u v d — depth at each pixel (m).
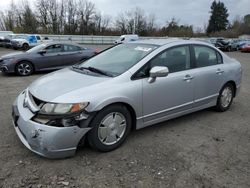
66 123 3.19
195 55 4.75
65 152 3.27
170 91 4.23
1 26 65.00
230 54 28.75
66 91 3.38
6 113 5.09
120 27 66.88
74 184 2.94
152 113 4.07
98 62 4.45
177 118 5.07
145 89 3.87
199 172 3.24
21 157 3.44
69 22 62.94
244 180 3.11
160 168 3.29
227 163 3.47
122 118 3.73
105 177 3.08
